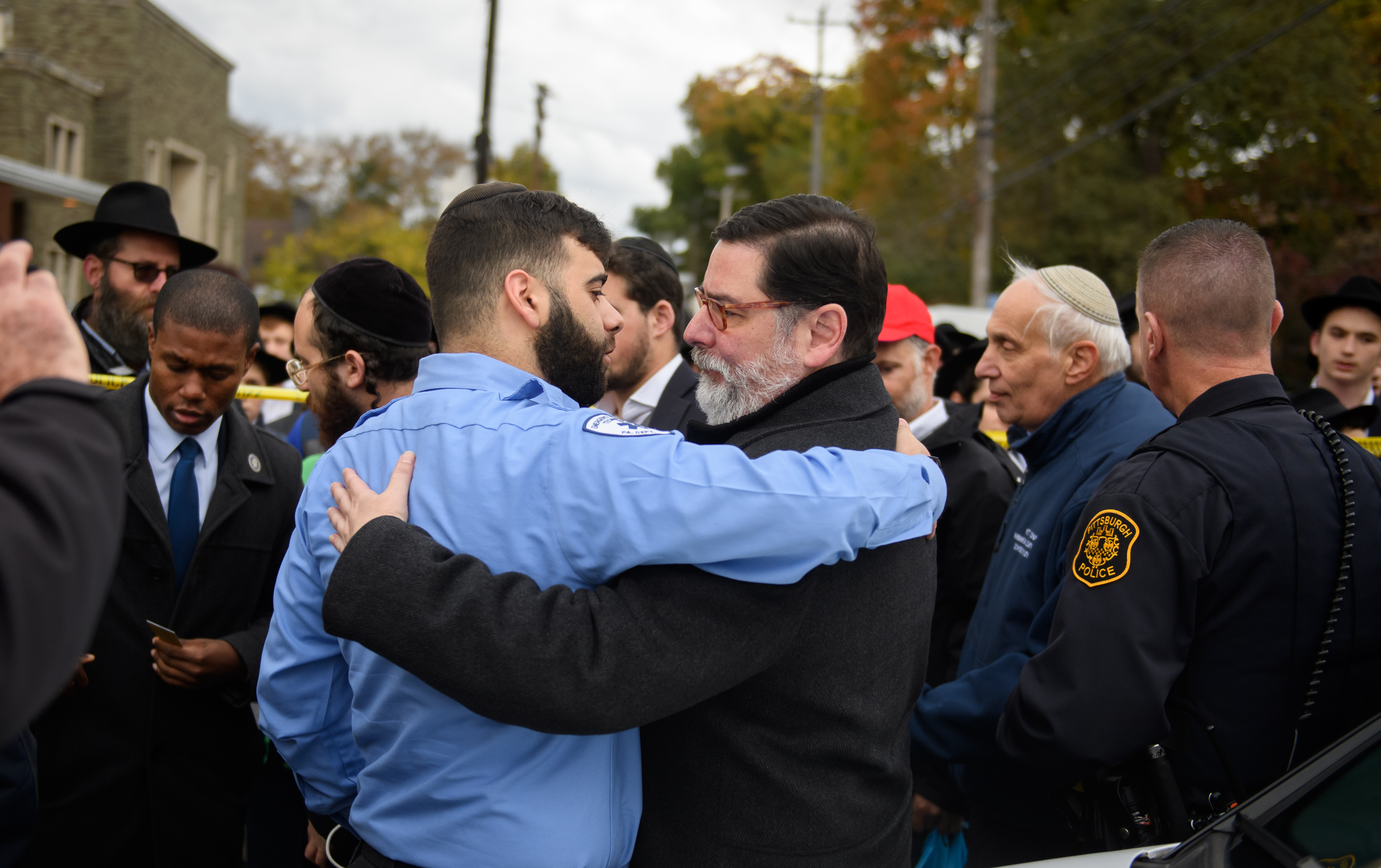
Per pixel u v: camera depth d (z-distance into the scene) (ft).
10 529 2.65
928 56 73.61
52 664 2.75
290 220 166.40
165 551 7.27
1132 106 62.75
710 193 175.52
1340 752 5.16
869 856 4.49
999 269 70.54
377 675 4.18
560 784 4.12
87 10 59.36
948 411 11.41
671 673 3.77
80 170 57.93
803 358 4.73
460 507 4.04
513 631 3.66
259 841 8.61
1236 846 4.84
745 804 4.32
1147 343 6.52
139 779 7.24
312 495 4.49
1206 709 5.59
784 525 3.73
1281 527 5.45
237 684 7.45
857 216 4.83
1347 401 12.80
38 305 3.10
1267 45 56.29
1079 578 5.69
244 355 7.41
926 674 5.01
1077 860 5.31
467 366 4.45
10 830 5.57
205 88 72.23
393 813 4.24
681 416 9.89
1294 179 58.59
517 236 4.52
